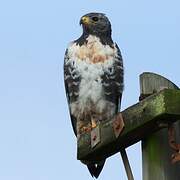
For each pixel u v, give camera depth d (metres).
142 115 6.47
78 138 7.79
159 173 6.44
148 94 6.83
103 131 7.16
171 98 6.24
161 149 6.52
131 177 6.99
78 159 7.77
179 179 6.40
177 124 6.62
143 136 6.71
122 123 6.73
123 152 7.12
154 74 6.89
